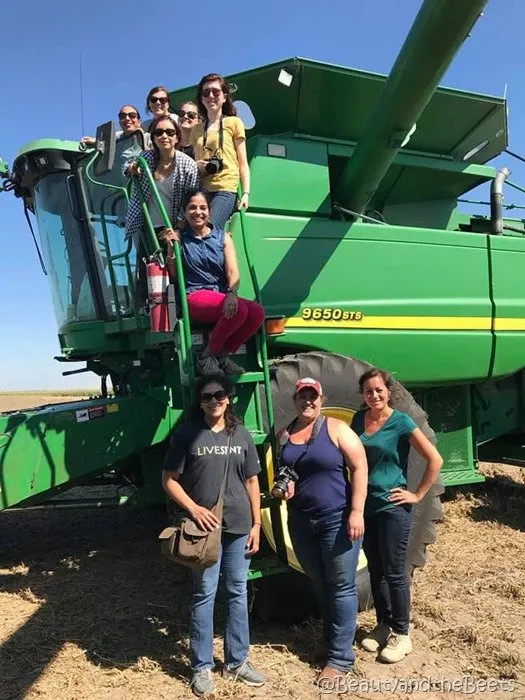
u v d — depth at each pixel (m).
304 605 3.93
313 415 3.48
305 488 3.42
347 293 5.15
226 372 3.74
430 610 4.20
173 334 3.98
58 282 5.78
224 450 3.33
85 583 4.77
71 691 3.29
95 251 5.35
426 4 3.58
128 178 4.23
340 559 3.37
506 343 5.82
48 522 6.70
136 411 4.52
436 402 6.12
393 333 5.29
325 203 5.29
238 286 4.30
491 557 5.28
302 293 4.98
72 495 6.52
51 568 5.16
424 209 6.86
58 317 5.98
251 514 3.45
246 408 3.95
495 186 6.11
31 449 4.23
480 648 3.73
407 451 3.74
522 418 6.76
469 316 5.66
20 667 3.53
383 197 6.64
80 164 5.30
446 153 6.41
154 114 4.62
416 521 4.31
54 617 4.17
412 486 4.30
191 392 3.52
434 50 3.74
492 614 4.19
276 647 3.73
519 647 3.75
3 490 4.16
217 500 3.28
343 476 3.43
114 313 5.33
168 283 3.79
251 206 5.00
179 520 3.33
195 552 3.13
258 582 3.92
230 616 3.36
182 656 3.63
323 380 4.36
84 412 4.37
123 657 3.63
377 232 5.32
